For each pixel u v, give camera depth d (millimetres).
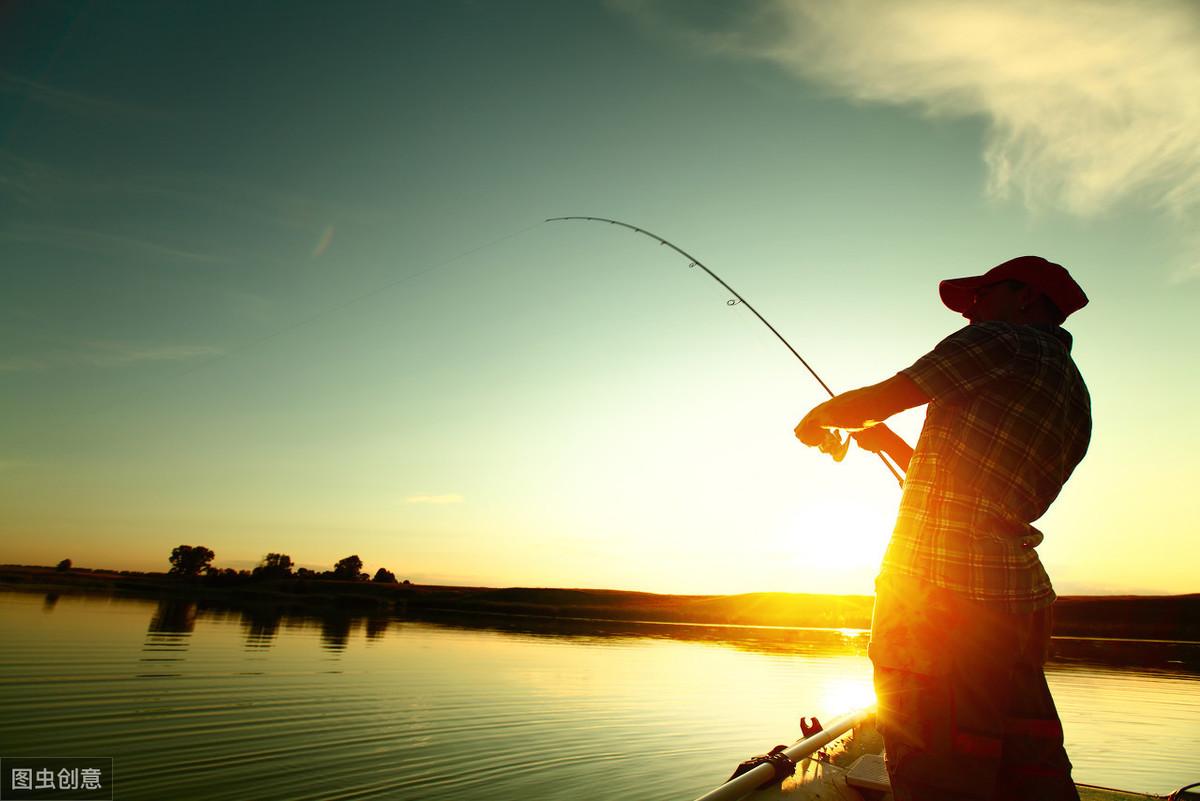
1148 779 7270
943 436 1454
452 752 7207
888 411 1443
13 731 6996
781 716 10234
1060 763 1329
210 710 8398
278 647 15664
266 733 7488
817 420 1531
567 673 14328
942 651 1352
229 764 6359
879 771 2570
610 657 18453
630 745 7902
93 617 20297
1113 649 32094
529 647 20156
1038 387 1413
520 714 9445
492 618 42062
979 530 1368
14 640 13445
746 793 2145
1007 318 1653
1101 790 3941
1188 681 17094
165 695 9125
